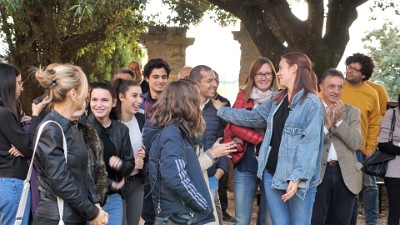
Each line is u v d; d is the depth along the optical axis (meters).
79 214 4.04
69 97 4.01
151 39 15.59
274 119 5.30
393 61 15.34
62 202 3.96
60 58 15.52
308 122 5.02
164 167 4.25
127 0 7.13
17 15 14.07
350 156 5.99
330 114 5.92
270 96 5.74
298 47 10.30
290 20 10.30
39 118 4.98
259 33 10.62
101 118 5.09
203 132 4.55
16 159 4.96
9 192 4.92
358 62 7.25
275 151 5.26
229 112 5.76
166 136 4.30
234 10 10.70
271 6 10.20
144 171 5.58
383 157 6.24
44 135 3.90
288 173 5.04
